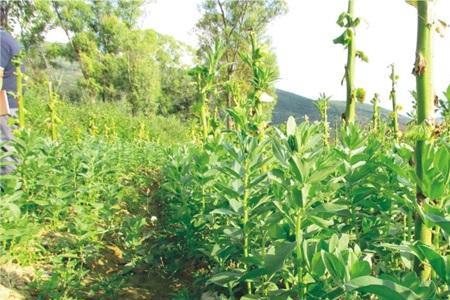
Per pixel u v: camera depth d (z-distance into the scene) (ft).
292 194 6.72
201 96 14.21
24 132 15.21
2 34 17.58
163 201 20.30
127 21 154.92
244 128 11.43
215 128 14.53
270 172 7.52
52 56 144.05
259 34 113.29
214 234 11.68
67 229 15.06
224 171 9.71
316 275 5.91
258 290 8.76
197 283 11.91
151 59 142.61
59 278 11.43
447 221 4.99
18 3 111.04
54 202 14.89
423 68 5.42
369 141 12.13
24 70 18.63
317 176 6.63
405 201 6.94
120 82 135.13
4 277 11.22
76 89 129.80
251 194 9.89
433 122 5.45
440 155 5.38
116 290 11.75
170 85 153.99
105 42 144.97
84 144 24.20
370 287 4.47
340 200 8.79
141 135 55.36
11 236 11.54
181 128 83.41
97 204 14.89
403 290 4.36
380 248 8.79
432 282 4.86
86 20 145.07
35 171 15.26
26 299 10.60
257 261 8.25
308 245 6.32
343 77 11.87
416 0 5.46
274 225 7.58
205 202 13.52
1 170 15.46
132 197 21.26
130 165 30.81
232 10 113.19
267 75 11.74
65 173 17.33
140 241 13.88
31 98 49.98
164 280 13.09
